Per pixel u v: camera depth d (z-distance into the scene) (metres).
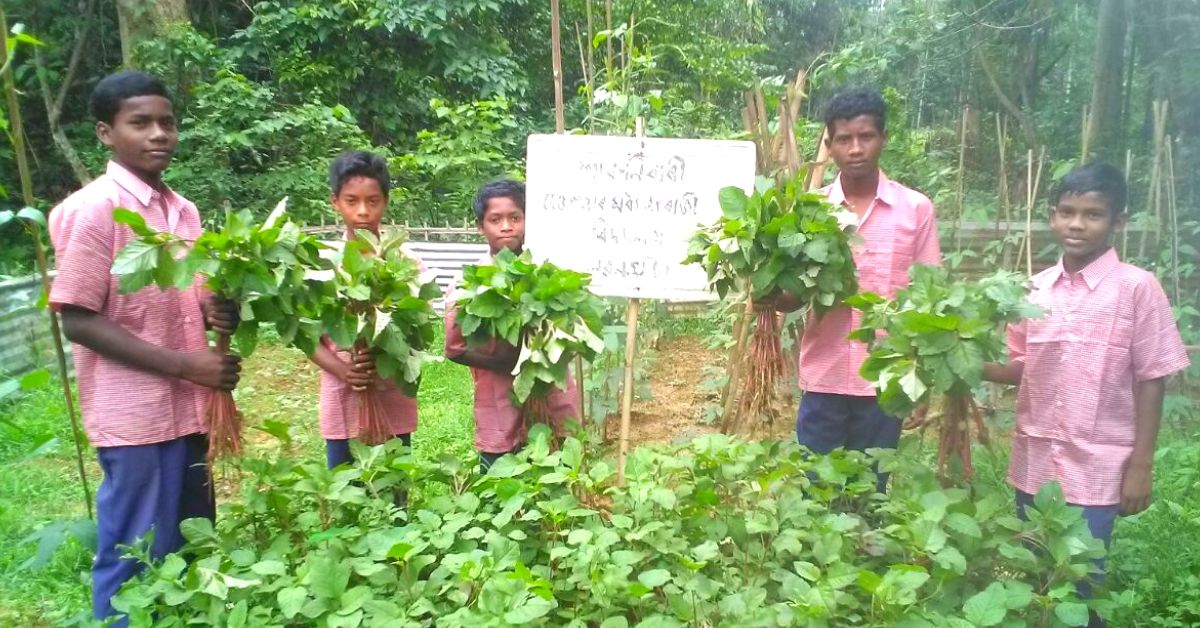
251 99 9.31
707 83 10.29
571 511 2.43
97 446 2.65
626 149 3.06
